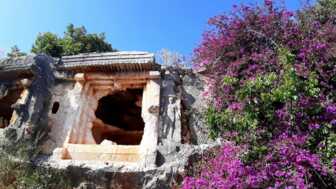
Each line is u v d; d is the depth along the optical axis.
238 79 9.95
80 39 21.05
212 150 10.18
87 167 10.37
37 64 13.16
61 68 13.46
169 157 10.65
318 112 8.17
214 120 9.18
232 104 9.16
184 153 10.48
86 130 12.60
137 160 10.98
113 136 16.47
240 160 8.15
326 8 11.25
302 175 7.21
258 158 8.11
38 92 12.60
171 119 11.77
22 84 12.77
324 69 9.34
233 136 8.62
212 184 8.12
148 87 12.65
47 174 10.41
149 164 10.52
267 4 11.38
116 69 13.19
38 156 11.32
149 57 12.83
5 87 13.30
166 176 9.89
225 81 9.66
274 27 10.76
